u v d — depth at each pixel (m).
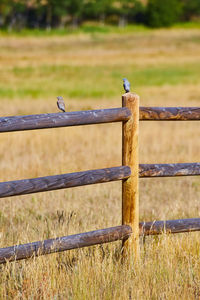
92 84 72.75
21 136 23.59
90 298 6.55
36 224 9.70
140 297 6.59
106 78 82.38
